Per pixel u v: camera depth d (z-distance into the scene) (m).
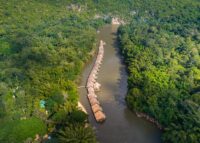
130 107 171.12
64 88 178.12
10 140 140.62
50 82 182.25
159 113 156.88
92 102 177.12
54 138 143.75
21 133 143.25
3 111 153.38
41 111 156.88
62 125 151.88
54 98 165.38
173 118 150.75
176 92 167.38
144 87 173.12
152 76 187.50
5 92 167.88
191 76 184.62
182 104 155.38
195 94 161.00
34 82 178.88
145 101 165.62
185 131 139.62
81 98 184.50
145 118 164.75
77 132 137.38
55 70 192.38
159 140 151.88
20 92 167.38
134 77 187.75
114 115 170.12
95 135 150.50
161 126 156.12
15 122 148.38
